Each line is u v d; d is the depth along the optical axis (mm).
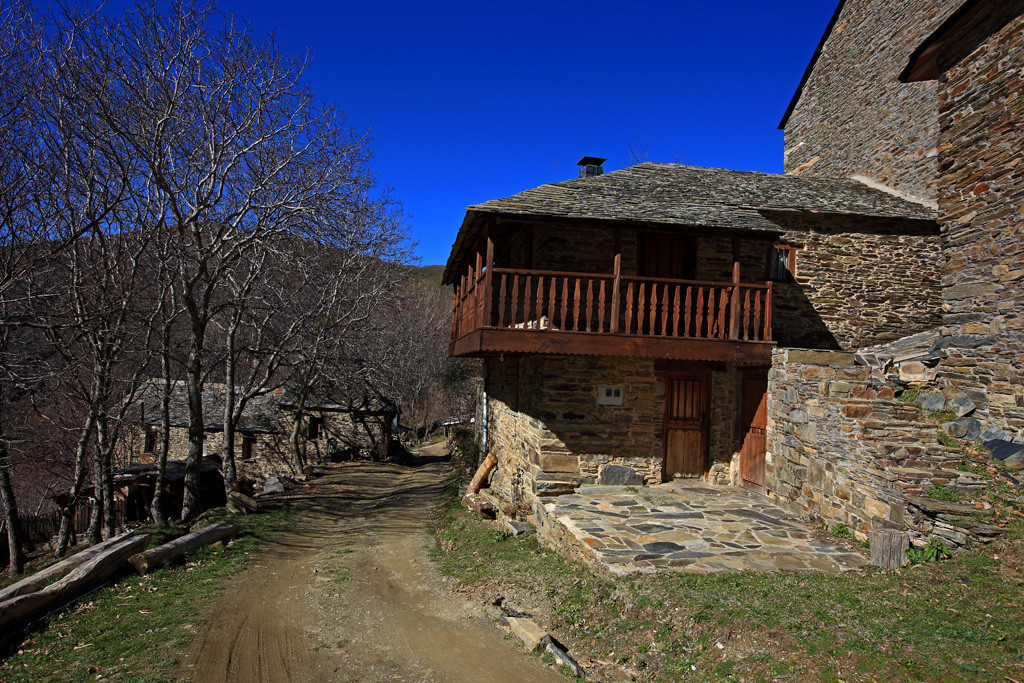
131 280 13141
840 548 6953
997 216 8555
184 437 25516
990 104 8719
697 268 10844
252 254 16906
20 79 11469
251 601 7590
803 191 12859
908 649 4367
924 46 9812
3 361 12125
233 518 12812
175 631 6426
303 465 22828
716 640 4840
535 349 8781
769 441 9484
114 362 13414
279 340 19172
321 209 14586
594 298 10430
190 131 13750
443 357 39250
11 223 11797
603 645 5344
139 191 12789
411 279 26844
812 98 17609
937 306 11859
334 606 7320
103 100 11664
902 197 13477
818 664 4285
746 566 6324
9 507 12820
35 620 6578
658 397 10594
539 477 10008
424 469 23875
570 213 8773
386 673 5348
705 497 9594
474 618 6590
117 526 18359
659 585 5852
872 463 7125
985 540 6000
